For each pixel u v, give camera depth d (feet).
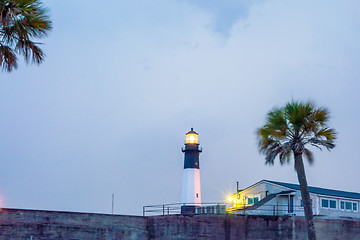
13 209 111.96
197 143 216.13
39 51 64.80
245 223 136.05
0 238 108.99
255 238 135.64
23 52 63.98
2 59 63.98
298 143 109.29
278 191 171.42
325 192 171.63
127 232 127.54
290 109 111.55
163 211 147.54
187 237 133.18
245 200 186.19
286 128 110.93
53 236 115.96
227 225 134.62
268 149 113.60
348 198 170.19
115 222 126.11
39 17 62.03
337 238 142.82
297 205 162.81
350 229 145.59
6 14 58.29
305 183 109.81
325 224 142.20
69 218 119.14
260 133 114.11
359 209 173.27
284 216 139.33
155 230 131.75
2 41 63.46
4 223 110.22
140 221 130.41
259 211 161.58
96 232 122.42
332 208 165.27
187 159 213.46
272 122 112.37
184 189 209.97
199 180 211.61
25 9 59.77
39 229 114.42
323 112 110.63
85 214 121.90
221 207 152.46
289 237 137.90
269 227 137.49
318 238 140.15
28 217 113.50
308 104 111.34
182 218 134.10
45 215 115.96
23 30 61.87
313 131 110.63
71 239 118.42
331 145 110.32
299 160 110.93
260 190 179.32
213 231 133.69
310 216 108.47
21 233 111.86
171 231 132.87
